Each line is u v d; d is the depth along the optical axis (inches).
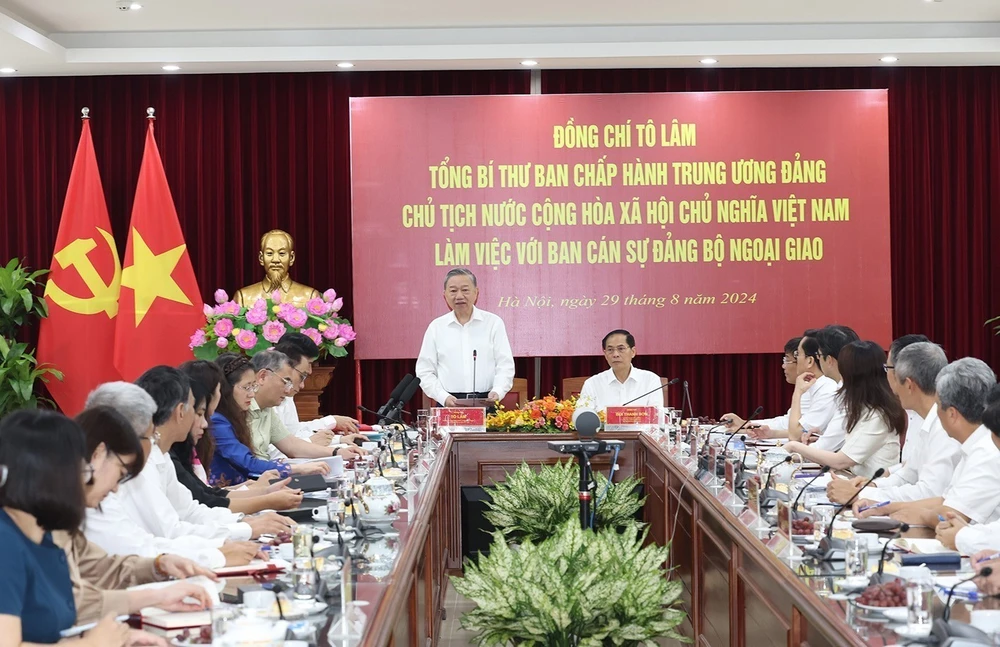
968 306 326.0
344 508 127.3
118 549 106.3
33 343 321.1
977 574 94.7
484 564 121.4
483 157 308.2
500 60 302.8
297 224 321.1
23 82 316.5
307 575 90.7
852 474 183.0
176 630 83.9
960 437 131.8
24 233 318.0
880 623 81.0
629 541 129.0
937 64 317.4
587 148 309.1
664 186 309.9
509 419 226.4
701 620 152.0
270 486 154.0
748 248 309.9
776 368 324.5
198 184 317.4
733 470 145.7
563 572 119.3
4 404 291.0
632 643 119.0
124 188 319.3
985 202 324.5
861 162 309.3
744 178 309.4
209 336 281.3
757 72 319.9
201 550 108.0
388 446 196.1
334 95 319.9
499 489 191.9
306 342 203.9
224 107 319.0
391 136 306.7
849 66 318.7
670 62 309.3
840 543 105.2
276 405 196.2
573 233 309.7
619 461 222.8
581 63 308.3
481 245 308.7
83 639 76.6
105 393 109.7
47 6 271.3
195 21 288.4
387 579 97.8
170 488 134.4
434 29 300.0
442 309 308.0
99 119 318.0
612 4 279.6
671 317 310.8
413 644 116.5
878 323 310.5
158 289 292.5
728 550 128.7
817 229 309.9
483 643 117.0
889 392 180.9
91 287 294.8
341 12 283.0
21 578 76.7
